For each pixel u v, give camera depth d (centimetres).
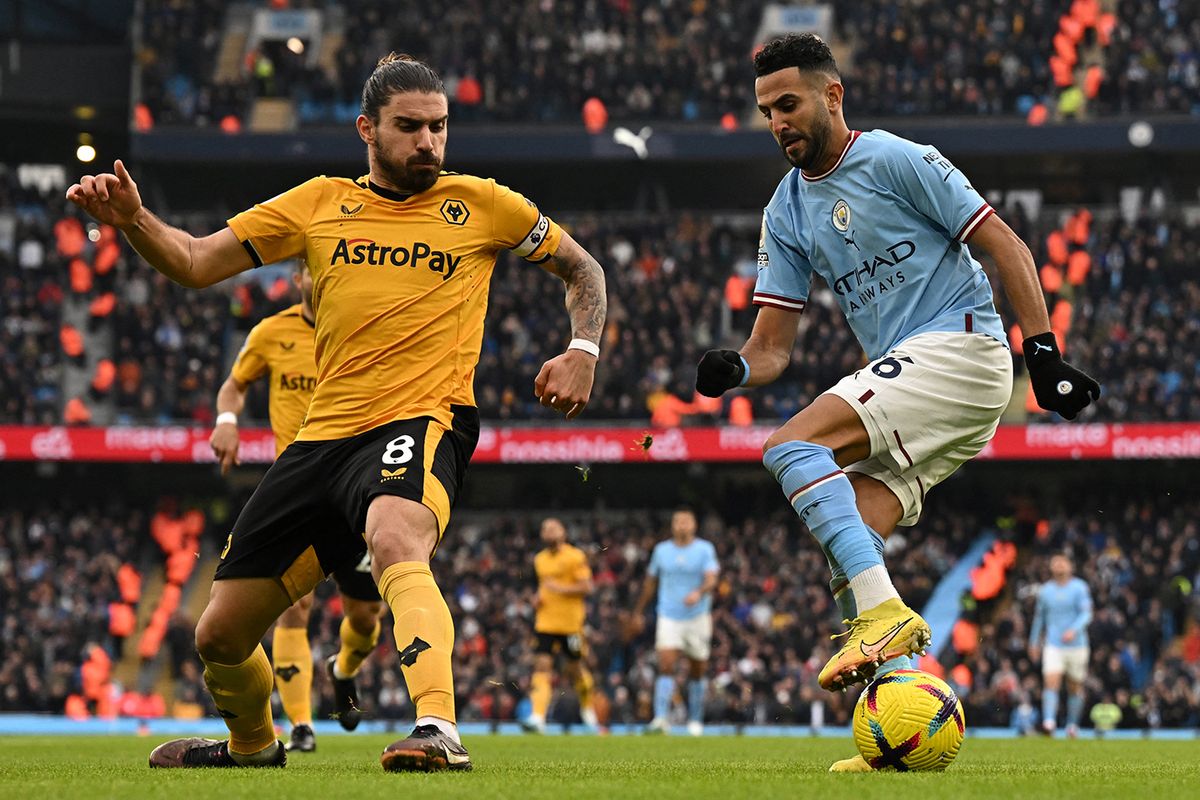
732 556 6738
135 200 1235
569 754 2198
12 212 8625
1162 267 7631
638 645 6375
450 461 1289
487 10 8756
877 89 8081
